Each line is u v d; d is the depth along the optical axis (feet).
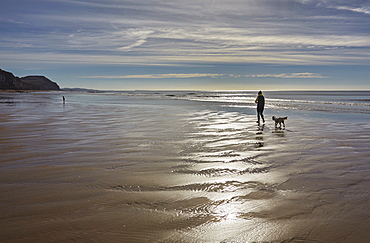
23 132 38.32
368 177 18.61
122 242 10.62
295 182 17.58
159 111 76.59
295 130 40.70
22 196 15.23
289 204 14.12
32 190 16.15
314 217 12.68
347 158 23.84
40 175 19.08
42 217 12.66
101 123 48.73
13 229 11.57
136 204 14.11
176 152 26.08
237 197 15.06
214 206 13.88
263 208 13.66
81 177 18.61
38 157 24.22
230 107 94.73
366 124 47.32
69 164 21.93
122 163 22.18
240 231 11.46
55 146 28.94
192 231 11.46
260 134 36.91
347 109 83.10
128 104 115.85
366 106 97.30
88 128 42.39
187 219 12.49
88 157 24.21
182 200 14.64
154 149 27.43
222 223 12.14
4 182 17.62
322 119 55.57
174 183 17.35
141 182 17.54
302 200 14.65
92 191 15.96
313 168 20.80
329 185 17.02
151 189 16.29
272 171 19.98
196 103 123.75
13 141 31.68
